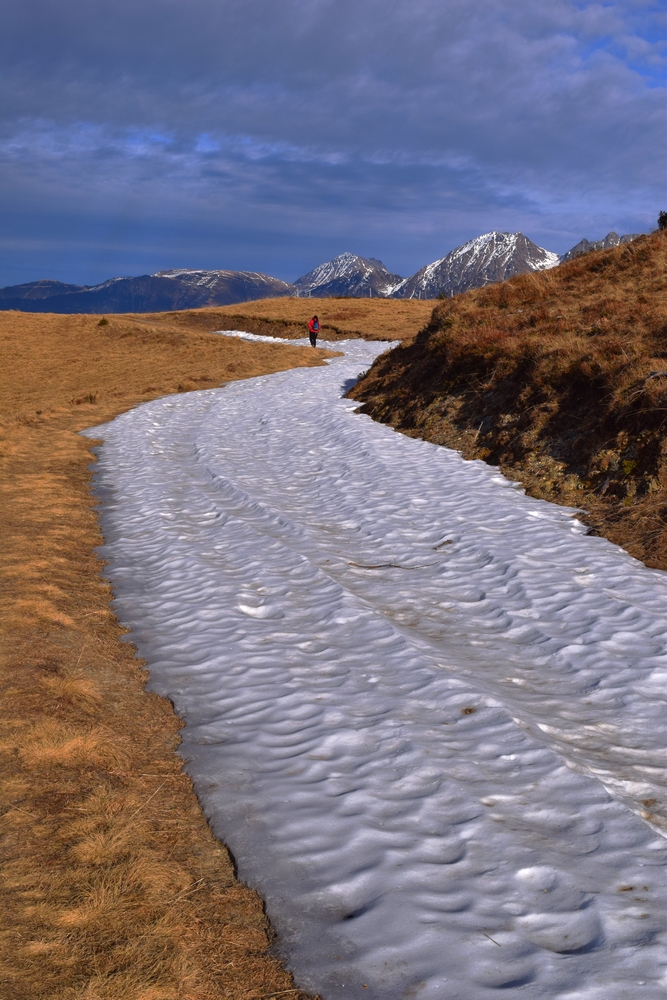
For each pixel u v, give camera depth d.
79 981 3.27
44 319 58.62
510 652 7.86
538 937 3.51
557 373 16.92
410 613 9.06
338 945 3.55
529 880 3.94
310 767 5.38
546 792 4.92
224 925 3.79
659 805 4.84
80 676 6.84
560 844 4.35
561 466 14.59
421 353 24.69
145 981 3.29
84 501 14.91
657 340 15.75
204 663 7.51
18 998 3.15
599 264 25.22
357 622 8.46
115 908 3.79
